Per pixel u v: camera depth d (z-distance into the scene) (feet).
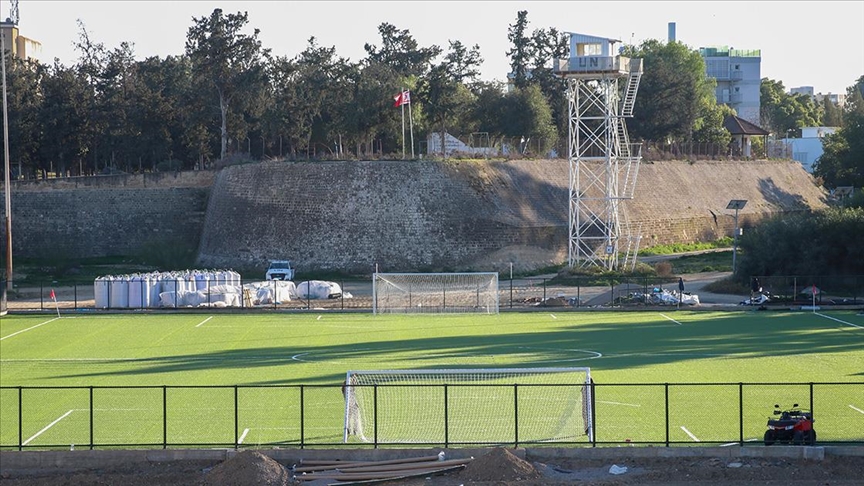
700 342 310.45
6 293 423.23
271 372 263.70
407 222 544.62
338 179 552.82
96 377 258.98
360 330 347.77
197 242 612.70
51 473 173.47
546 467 171.83
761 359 276.00
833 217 429.79
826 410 210.59
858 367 261.03
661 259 557.74
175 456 178.40
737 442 180.65
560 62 487.61
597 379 246.06
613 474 168.04
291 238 548.31
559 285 467.93
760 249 436.76
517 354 288.92
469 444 184.14
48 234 602.03
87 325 364.79
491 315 388.16
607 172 504.02
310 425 203.00
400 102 572.51
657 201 629.51
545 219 566.36
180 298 411.95
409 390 231.71
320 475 169.27
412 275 445.37
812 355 281.74
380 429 196.95
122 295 410.11
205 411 217.36
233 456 174.60
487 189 565.53
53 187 605.31
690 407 215.10
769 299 399.65
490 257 540.93
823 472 167.22
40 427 204.85
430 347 304.71
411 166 556.92
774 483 162.50
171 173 618.85
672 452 176.45
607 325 354.95
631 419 204.54
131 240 610.65
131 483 166.71
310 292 439.22
